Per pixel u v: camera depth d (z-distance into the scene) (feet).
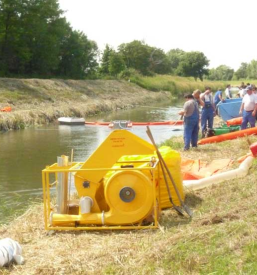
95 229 25.16
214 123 75.61
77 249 22.66
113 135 25.73
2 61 175.42
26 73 187.42
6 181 44.57
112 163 25.75
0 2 170.30
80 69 209.36
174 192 27.78
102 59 229.04
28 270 20.61
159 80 228.22
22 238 24.70
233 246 19.60
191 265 18.75
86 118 111.14
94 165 25.79
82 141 70.28
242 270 17.79
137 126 85.66
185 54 377.50
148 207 24.89
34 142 70.08
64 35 202.69
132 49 286.87
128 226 25.05
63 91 138.10
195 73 371.35
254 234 20.18
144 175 24.93
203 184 31.86
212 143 51.47
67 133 80.18
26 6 176.04
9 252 21.36
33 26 179.63
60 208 26.20
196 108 47.55
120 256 20.83
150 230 24.59
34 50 185.78
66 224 25.66
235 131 54.54
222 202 27.45
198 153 45.44
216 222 23.20
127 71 220.23
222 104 66.69
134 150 25.84
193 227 23.07
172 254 19.84
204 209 26.73
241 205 25.12
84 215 25.38
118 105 140.67
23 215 29.96
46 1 182.09
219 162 39.58
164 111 127.13
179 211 26.25
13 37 174.70
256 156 37.78
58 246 23.36
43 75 191.83
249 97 53.47
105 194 25.14
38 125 93.71
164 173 26.81
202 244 20.43
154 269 19.06
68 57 204.85
